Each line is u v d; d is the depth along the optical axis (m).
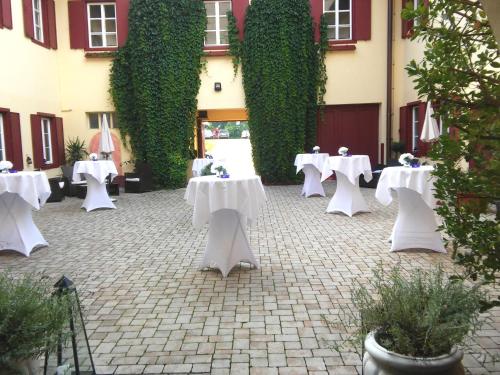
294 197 9.87
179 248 5.49
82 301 3.71
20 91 10.00
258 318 3.30
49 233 6.58
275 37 11.83
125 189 11.42
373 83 12.20
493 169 1.98
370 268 4.48
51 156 11.76
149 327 3.19
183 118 12.26
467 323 1.95
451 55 2.12
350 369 2.55
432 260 4.72
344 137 12.51
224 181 4.14
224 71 12.25
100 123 12.59
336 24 12.25
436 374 1.82
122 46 12.14
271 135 12.08
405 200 5.05
